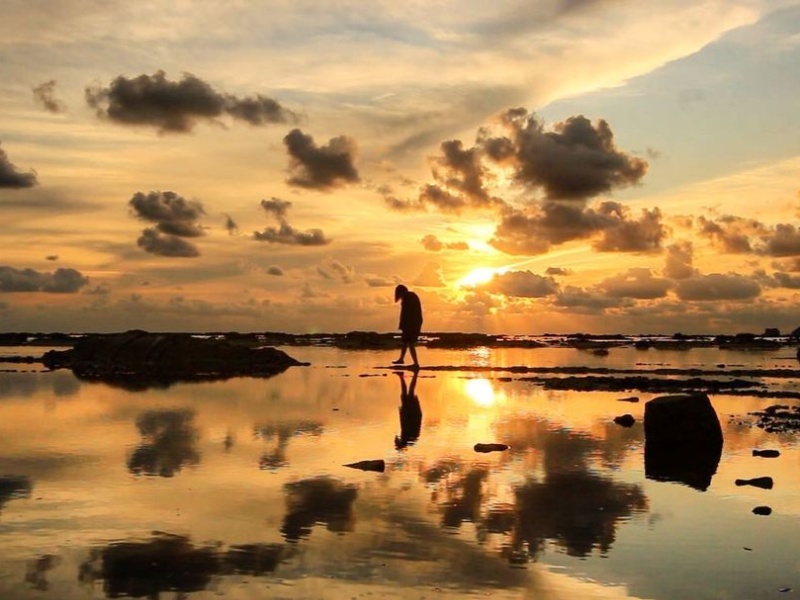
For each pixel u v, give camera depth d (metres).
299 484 13.87
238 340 95.75
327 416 23.23
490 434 20.16
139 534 10.77
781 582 9.33
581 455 17.27
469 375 41.47
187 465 15.48
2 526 11.13
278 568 9.46
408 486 13.84
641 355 71.88
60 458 16.11
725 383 35.84
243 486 13.66
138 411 24.00
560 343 109.06
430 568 9.58
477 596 8.73
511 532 11.15
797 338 125.19
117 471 14.84
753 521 11.92
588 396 30.44
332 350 77.38
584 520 11.84
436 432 20.38
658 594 8.92
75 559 9.73
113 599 8.46
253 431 20.02
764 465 16.44
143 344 46.62
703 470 15.80
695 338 145.50
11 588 8.74
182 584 8.90
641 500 13.18
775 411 25.95
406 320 46.12
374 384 34.91
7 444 17.78
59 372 40.84
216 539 10.58
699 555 10.27
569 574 9.49
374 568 9.53
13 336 104.69
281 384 34.38
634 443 19.02
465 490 13.66
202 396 28.80
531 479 14.67
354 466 15.45
